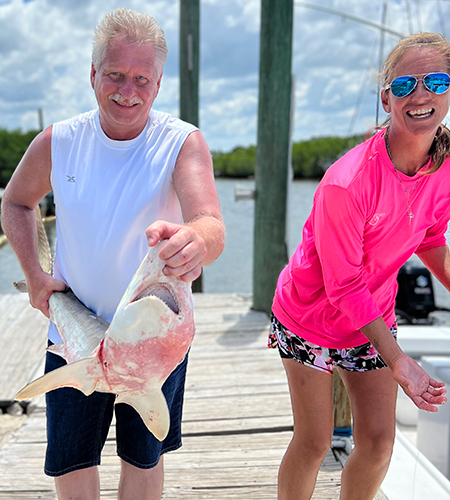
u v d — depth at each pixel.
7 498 2.59
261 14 5.20
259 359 4.39
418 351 3.81
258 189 5.53
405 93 1.62
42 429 3.31
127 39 1.60
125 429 1.78
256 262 5.68
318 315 1.93
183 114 7.00
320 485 2.65
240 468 2.84
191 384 3.91
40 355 4.47
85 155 1.77
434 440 3.13
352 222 1.71
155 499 1.86
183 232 1.17
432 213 1.88
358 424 1.92
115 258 1.75
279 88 5.19
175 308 1.20
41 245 2.01
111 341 1.22
